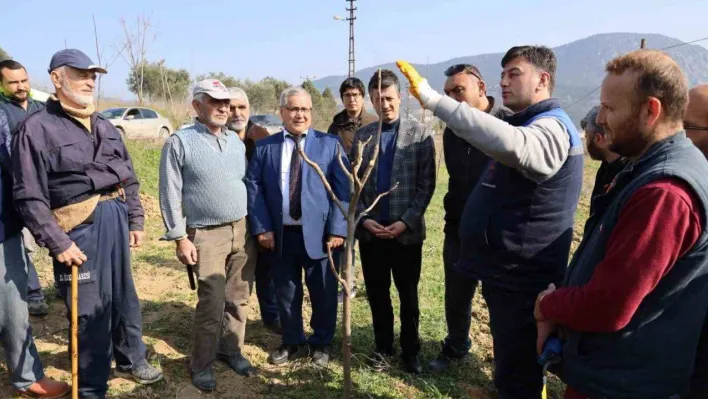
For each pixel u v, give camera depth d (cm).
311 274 369
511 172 238
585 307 166
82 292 292
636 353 165
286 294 372
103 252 298
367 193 360
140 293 498
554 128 216
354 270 589
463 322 368
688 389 173
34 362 310
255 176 369
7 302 292
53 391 311
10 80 414
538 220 236
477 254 258
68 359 361
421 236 352
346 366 233
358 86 457
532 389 258
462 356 380
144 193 933
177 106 2386
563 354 187
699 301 161
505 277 246
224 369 362
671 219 149
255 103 3406
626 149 171
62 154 277
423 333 432
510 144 200
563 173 229
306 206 356
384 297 372
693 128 210
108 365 308
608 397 171
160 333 411
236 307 360
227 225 341
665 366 164
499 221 244
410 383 353
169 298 487
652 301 161
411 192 351
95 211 293
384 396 333
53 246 271
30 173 269
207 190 327
